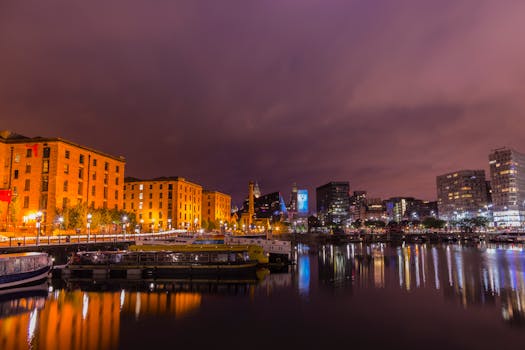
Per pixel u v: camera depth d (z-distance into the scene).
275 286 55.75
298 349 29.64
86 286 53.41
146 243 76.56
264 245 85.62
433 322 36.88
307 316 38.91
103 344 29.95
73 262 61.16
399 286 56.31
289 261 85.56
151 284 55.47
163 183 165.25
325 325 35.78
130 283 56.25
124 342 30.45
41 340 30.69
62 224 90.25
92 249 72.88
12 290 48.41
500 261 91.06
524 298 47.28
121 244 79.81
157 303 43.62
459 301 45.88
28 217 91.56
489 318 38.34
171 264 61.91
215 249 68.94
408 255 114.88
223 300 45.62
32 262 51.66
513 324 36.28
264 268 78.50
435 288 54.50
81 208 94.62
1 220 85.00
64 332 32.72
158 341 30.83
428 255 113.12
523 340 31.91
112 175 121.56
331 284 58.00
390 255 116.50
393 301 45.97
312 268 81.00
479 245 169.38
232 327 34.84
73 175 101.75
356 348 29.97
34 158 96.50
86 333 32.53
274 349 29.55
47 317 37.25
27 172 96.38
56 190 94.44
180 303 43.78
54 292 49.09
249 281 59.91
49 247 63.75
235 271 62.59
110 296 46.88
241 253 64.44
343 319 37.91
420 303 44.91
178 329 34.06
